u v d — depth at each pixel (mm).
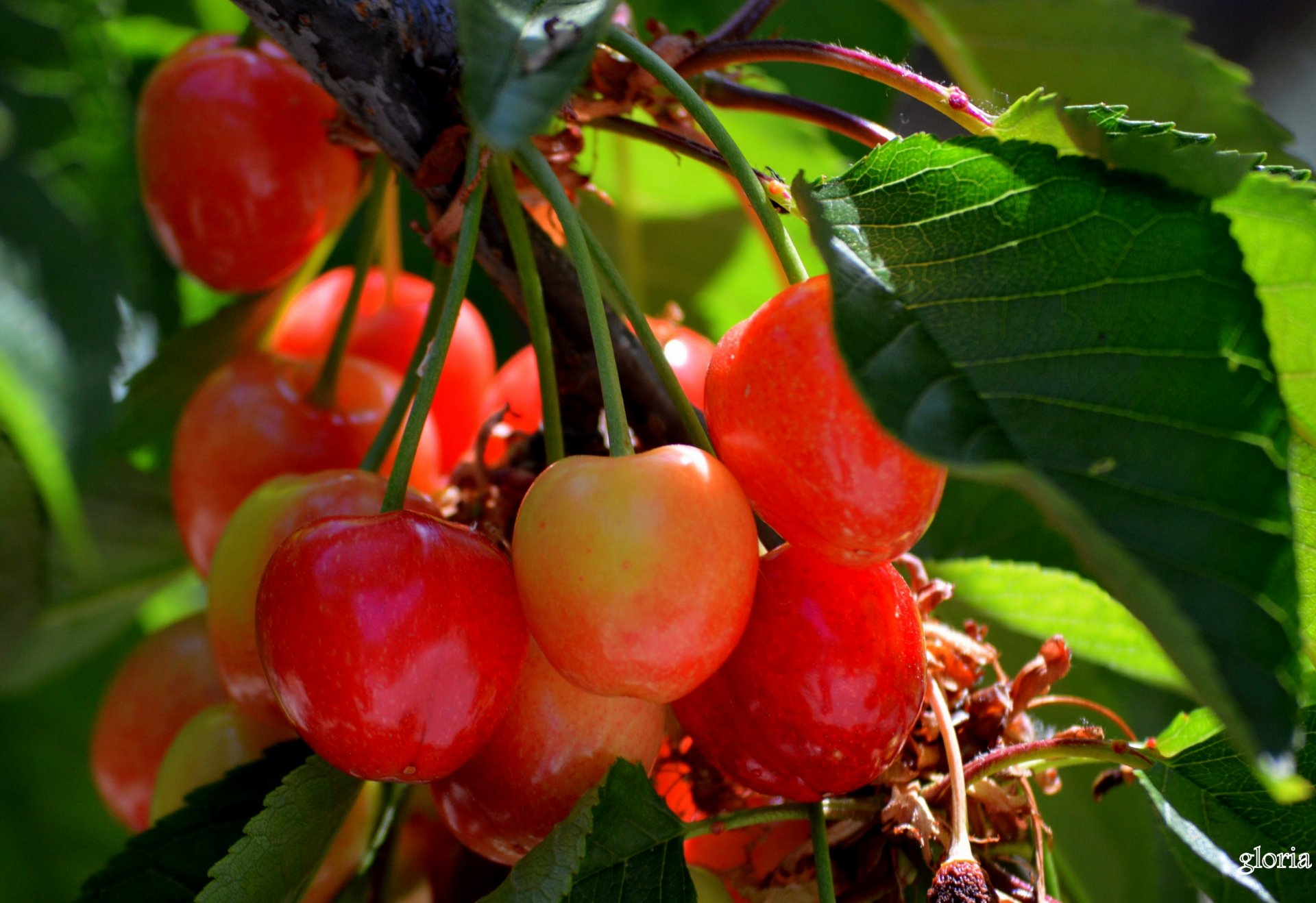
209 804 288
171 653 317
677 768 288
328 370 302
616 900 263
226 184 306
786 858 275
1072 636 315
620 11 294
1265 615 234
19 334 277
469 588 259
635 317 268
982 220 250
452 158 280
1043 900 273
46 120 316
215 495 299
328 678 256
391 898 302
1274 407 240
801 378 248
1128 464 239
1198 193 247
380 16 272
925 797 276
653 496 251
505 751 267
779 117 336
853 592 262
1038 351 244
